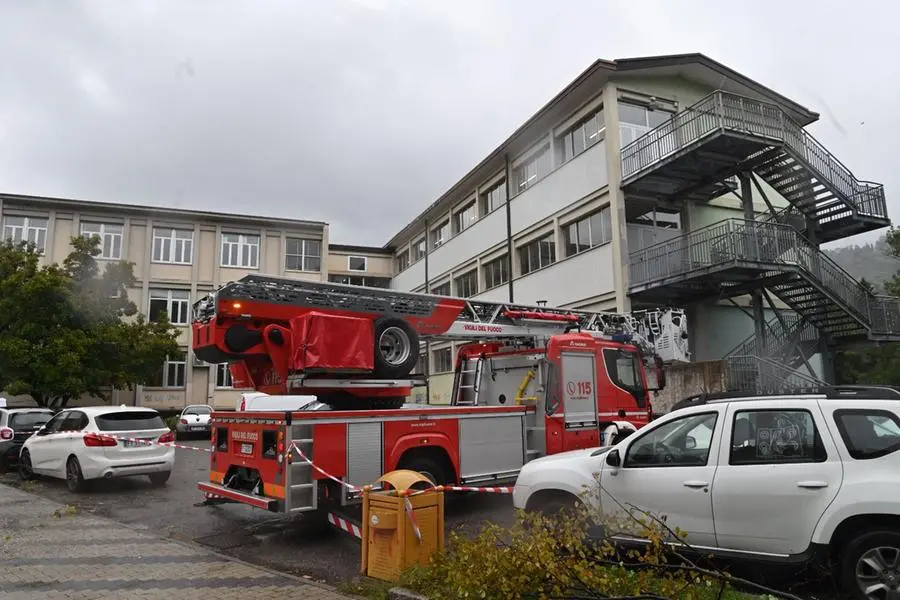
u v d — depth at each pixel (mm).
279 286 8961
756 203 24047
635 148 21172
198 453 20000
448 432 9203
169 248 35906
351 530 7215
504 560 4430
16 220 33469
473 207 33219
